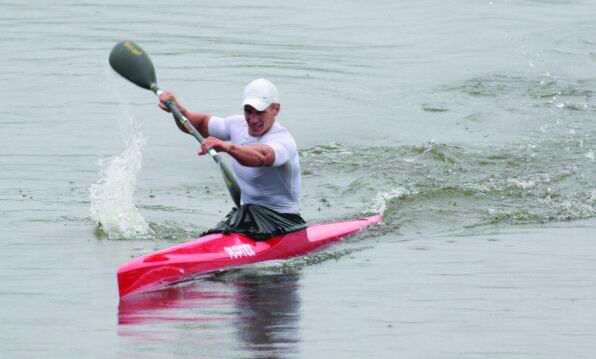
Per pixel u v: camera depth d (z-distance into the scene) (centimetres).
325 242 3578
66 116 5625
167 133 5325
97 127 5412
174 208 4041
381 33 8219
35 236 3597
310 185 4441
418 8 9250
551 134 5319
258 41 7794
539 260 3297
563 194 4288
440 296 2895
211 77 6562
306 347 2448
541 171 4609
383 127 5475
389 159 4816
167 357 2377
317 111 5788
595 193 4294
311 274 3184
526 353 2412
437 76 6781
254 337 2530
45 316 2717
